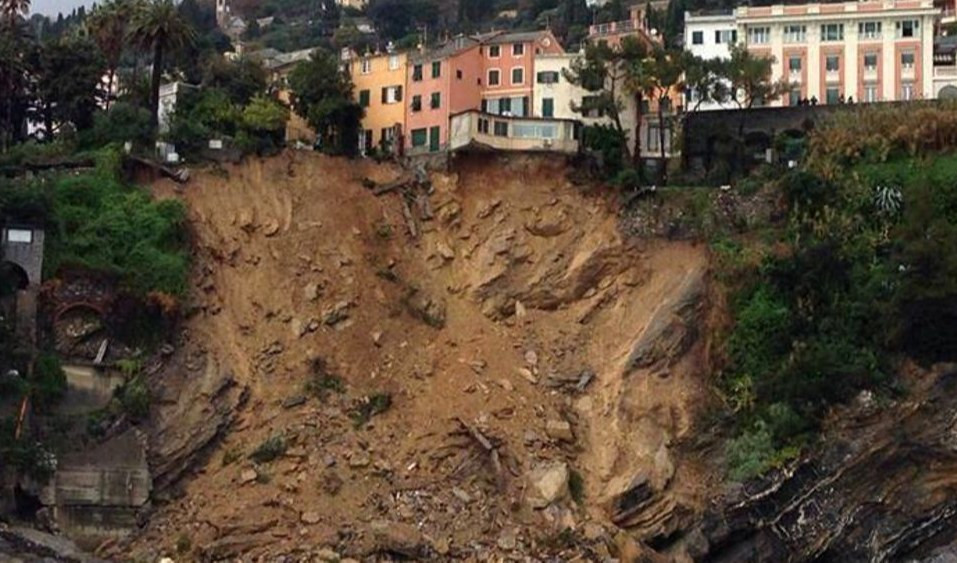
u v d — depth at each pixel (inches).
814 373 3225.9
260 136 3956.7
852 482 3144.7
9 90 4013.3
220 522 3004.4
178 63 4530.0
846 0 5442.9
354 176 3769.7
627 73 3988.7
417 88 4325.8
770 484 3134.8
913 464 3154.5
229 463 3176.7
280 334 3420.3
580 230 3676.2
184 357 3282.5
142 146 3710.6
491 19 7165.4
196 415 3211.1
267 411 3280.0
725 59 4436.5
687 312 3432.6
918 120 3644.2
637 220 3644.2
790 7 4867.1
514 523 3080.7
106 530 3048.7
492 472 3193.9
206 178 3624.5
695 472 3221.0
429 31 6865.2
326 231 3634.4
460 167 3804.1
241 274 3501.5
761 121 4015.8
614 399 3348.9
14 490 3006.9
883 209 3489.2
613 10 6796.3
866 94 4758.9
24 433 3034.0
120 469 3085.6
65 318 3260.3
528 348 3496.6
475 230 3720.5
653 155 4178.2
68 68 4109.3
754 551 3129.9
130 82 4498.0
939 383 3181.6
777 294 3398.1
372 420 3297.2
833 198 3538.4
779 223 3565.5
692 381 3348.9
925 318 3223.4
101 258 3341.5
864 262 3410.4
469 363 3440.0
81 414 3137.3
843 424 3169.3
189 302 3368.6
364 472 3157.0
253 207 3617.1
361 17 7564.0
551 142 3814.0
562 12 6914.4
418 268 3656.5
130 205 3444.9
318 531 2997.0
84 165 3580.2
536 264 3644.2
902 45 4751.5
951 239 3277.6
